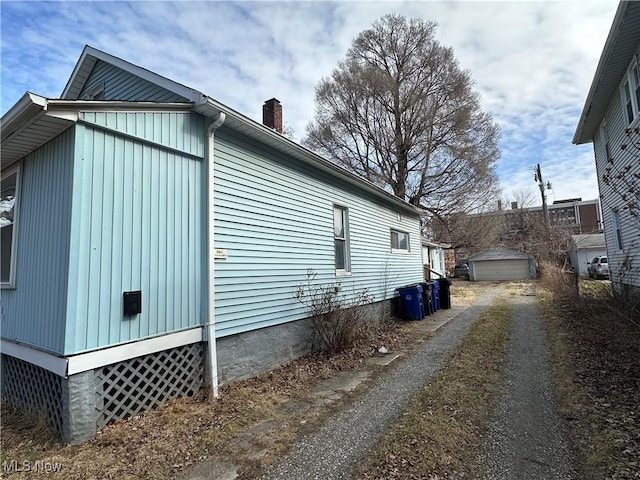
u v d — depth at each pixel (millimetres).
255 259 5547
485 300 15062
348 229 8508
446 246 24938
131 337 3861
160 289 4199
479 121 20938
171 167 4449
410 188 22094
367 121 22234
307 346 6645
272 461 3004
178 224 4469
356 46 22609
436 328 8984
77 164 3545
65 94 7543
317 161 6910
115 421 3723
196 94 4617
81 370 3408
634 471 2629
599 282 18297
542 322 9117
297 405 4258
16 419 4023
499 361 5793
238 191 5316
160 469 2908
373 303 9484
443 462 2885
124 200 3916
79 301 3451
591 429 3334
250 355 5352
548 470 2734
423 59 21500
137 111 4078
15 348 4312
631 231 9375
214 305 4746
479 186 21125
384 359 6281
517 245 34875
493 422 3600
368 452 3090
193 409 4086
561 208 51219
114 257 3775
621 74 8500
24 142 4070
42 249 3945
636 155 7910
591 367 5133
